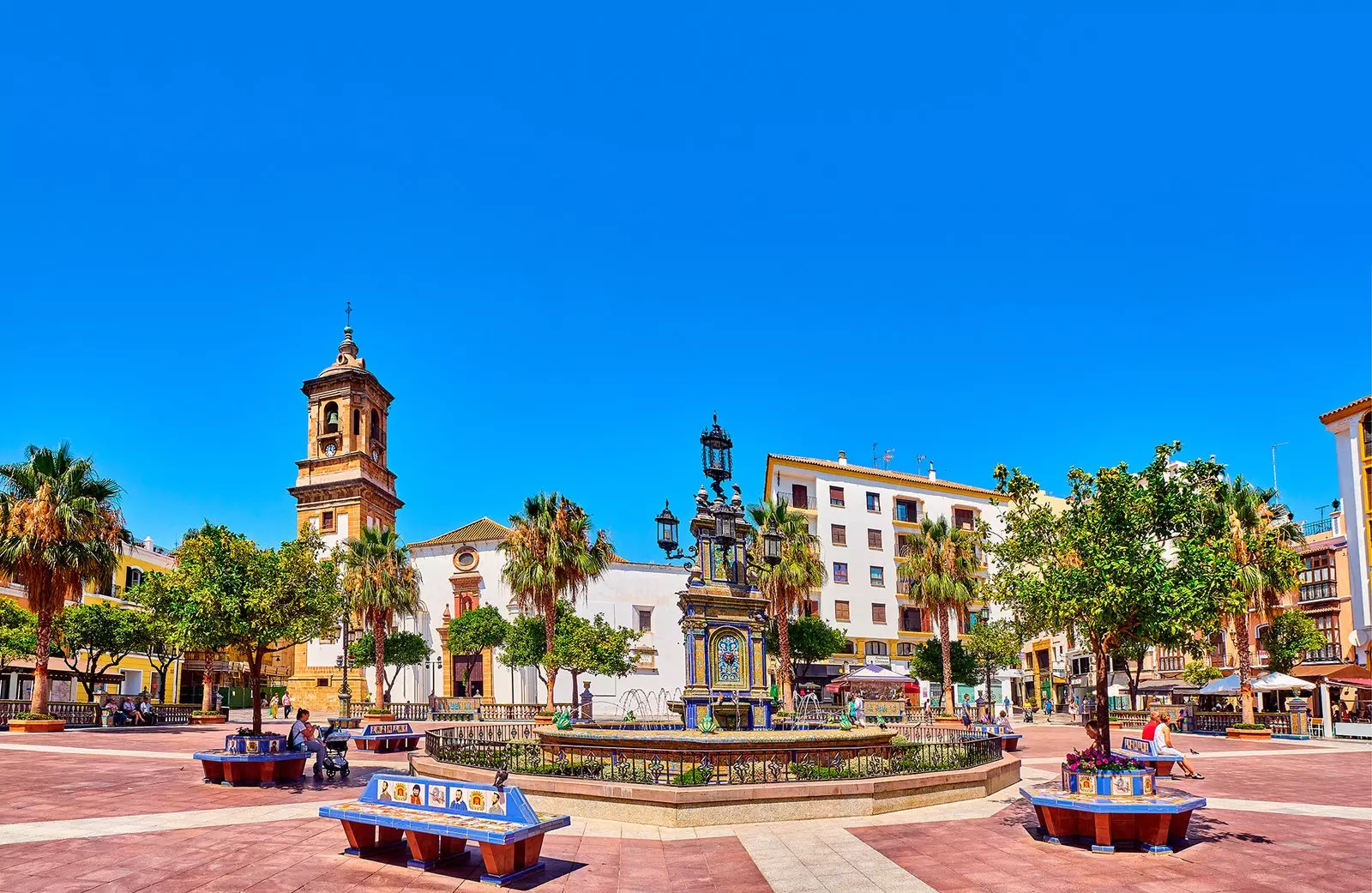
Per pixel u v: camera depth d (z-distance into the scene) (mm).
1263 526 38938
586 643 45969
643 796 14297
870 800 15062
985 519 71062
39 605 32281
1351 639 45500
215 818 13156
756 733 17766
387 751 26953
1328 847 12102
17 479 32875
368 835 11141
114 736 29688
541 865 11188
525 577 44000
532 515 45094
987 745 18484
